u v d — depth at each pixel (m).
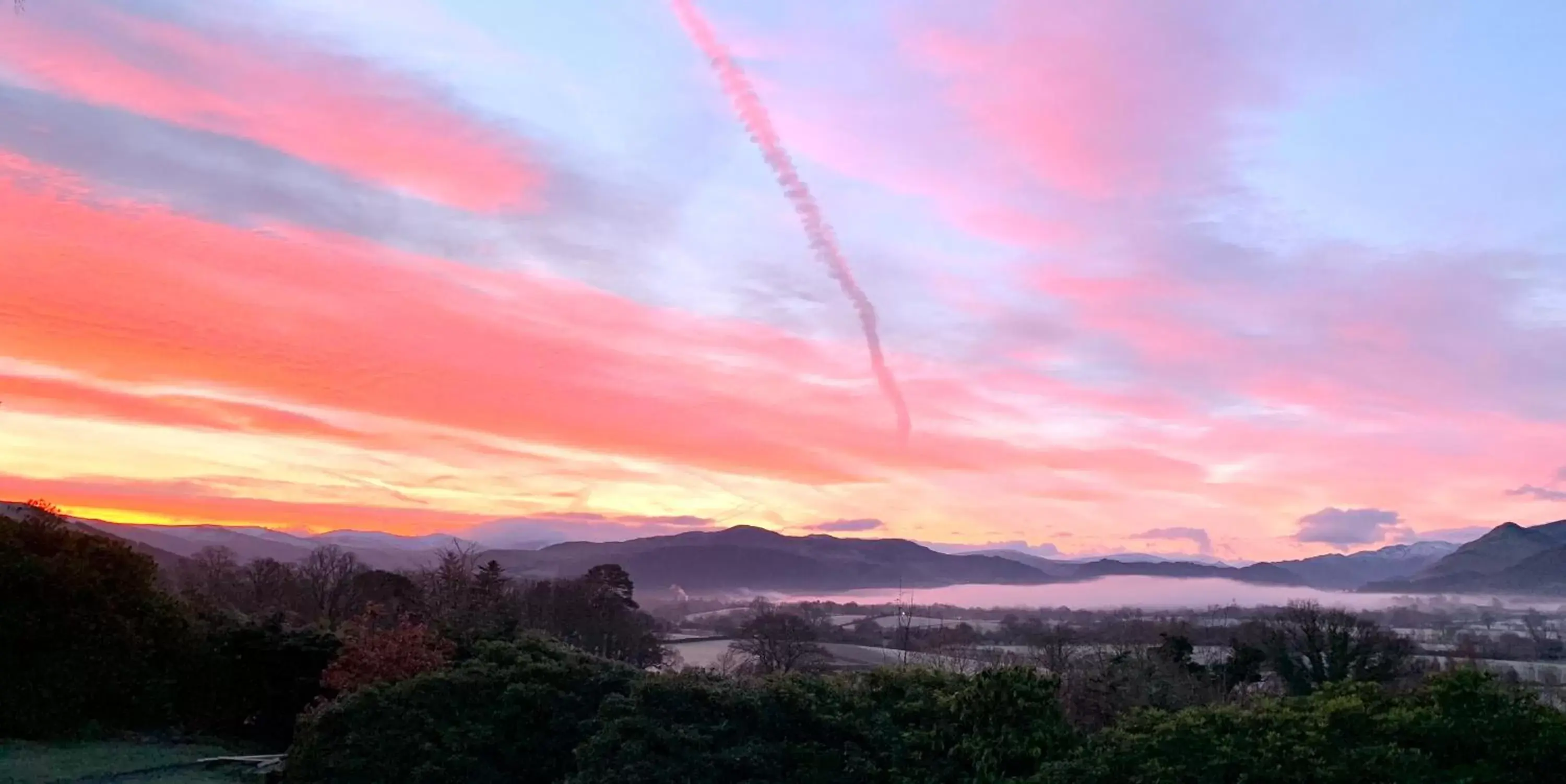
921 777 9.11
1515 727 7.99
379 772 10.85
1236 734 8.46
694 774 9.33
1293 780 7.71
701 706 10.32
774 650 35.75
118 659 16.45
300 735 11.98
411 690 11.67
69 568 16.08
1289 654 35.88
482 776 10.76
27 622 15.42
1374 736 8.24
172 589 20.41
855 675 11.48
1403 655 35.47
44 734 15.47
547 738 11.25
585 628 33.94
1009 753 9.18
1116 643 34.94
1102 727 11.50
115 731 16.23
